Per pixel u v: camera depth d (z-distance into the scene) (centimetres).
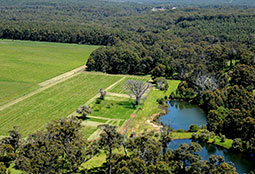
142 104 9075
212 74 10494
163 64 12812
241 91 8131
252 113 6969
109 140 4834
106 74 13150
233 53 12138
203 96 9194
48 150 4366
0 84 10944
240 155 5997
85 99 9444
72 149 4572
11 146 5406
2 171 4194
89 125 7394
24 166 4212
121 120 7775
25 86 10756
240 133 6588
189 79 10400
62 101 9206
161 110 8675
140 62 13275
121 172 4175
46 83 11300
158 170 4212
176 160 4966
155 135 6750
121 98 9644
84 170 5103
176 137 6762
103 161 5700
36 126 7281
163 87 10669
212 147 6366
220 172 4362
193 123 7788
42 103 8981
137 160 4275
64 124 5000
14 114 8044
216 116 7056
